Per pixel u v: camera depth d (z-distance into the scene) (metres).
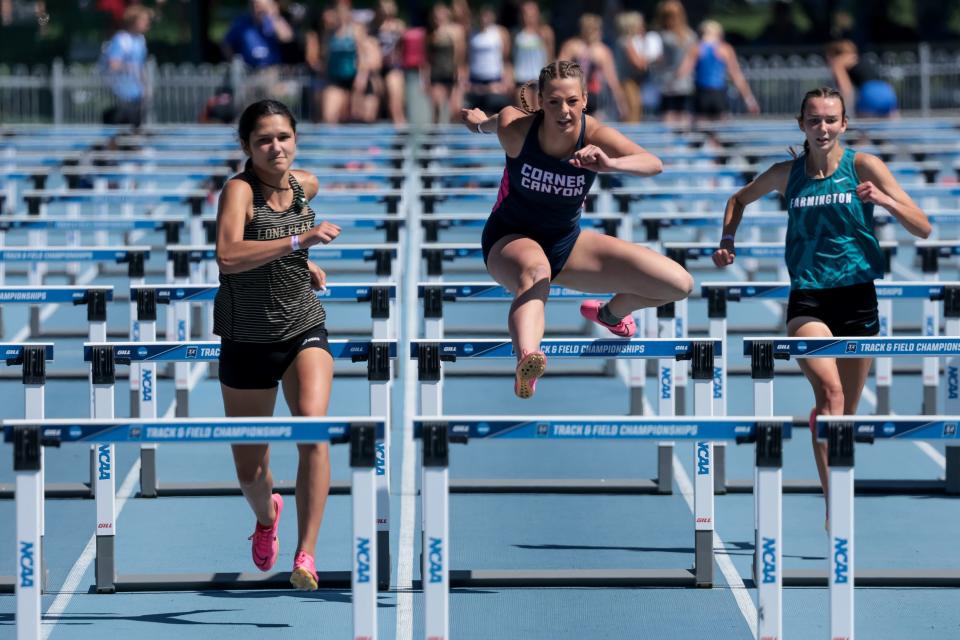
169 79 91.62
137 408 33.22
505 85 81.50
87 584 25.22
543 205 22.61
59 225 40.81
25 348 22.81
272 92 85.62
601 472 32.66
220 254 21.19
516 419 18.64
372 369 23.48
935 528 28.50
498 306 51.28
